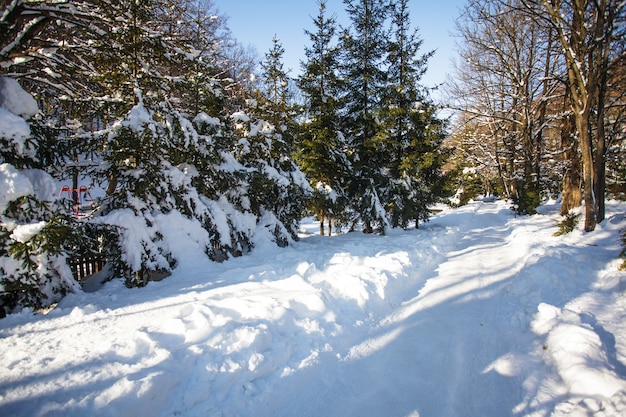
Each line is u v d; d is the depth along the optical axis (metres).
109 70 7.69
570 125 16.06
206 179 8.95
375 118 14.63
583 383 3.33
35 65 7.35
